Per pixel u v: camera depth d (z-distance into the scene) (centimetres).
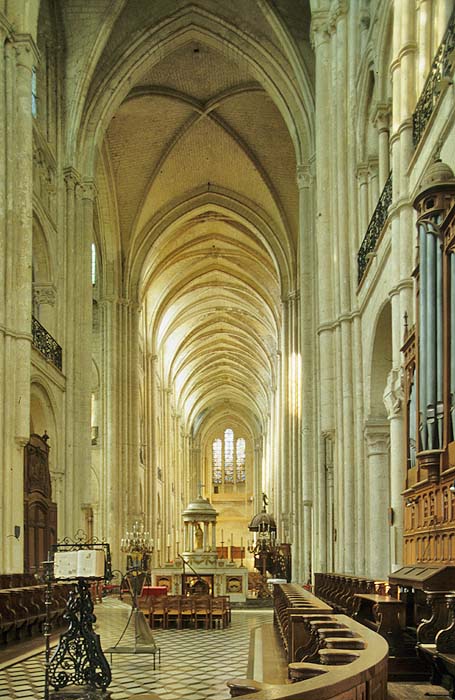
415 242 1249
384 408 1738
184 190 3941
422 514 1036
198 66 3219
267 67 2870
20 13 2011
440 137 1042
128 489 3669
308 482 2705
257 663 1207
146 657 1422
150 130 3488
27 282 1936
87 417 2580
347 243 1988
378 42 1652
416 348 1016
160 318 4956
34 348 2125
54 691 926
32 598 1568
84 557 927
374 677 441
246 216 4003
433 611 782
